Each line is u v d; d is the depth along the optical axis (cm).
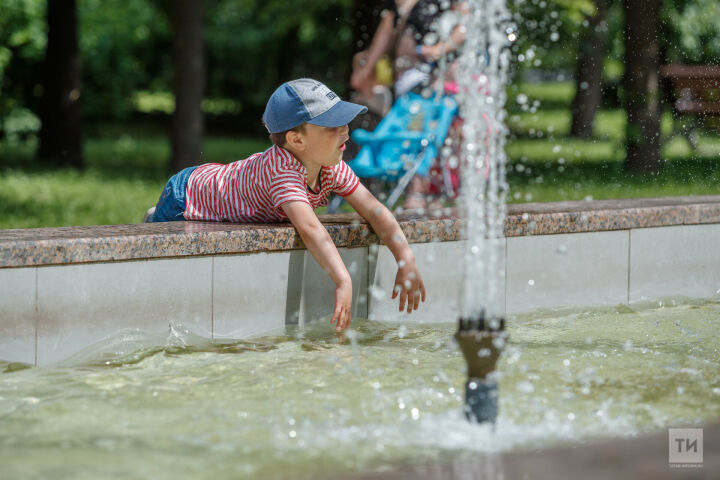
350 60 1344
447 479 286
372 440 330
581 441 329
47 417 360
